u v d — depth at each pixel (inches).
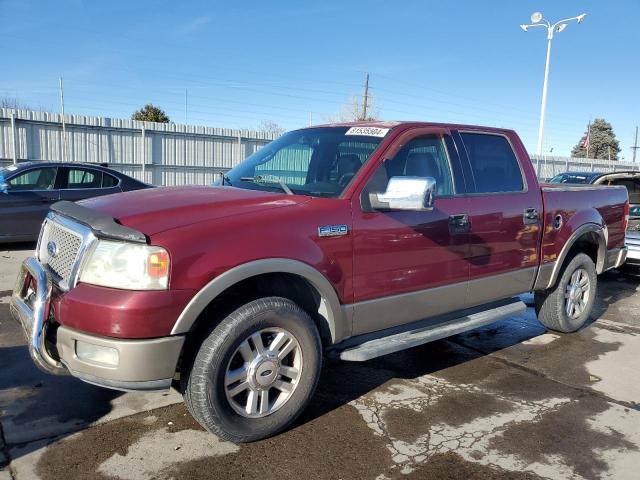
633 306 268.2
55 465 114.7
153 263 107.3
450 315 167.8
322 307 134.3
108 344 105.9
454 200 160.7
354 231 134.8
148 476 112.3
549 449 128.2
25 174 366.9
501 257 175.2
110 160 820.0
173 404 144.3
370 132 155.6
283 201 132.3
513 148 187.8
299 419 139.0
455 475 116.6
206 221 117.0
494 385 165.2
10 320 209.6
